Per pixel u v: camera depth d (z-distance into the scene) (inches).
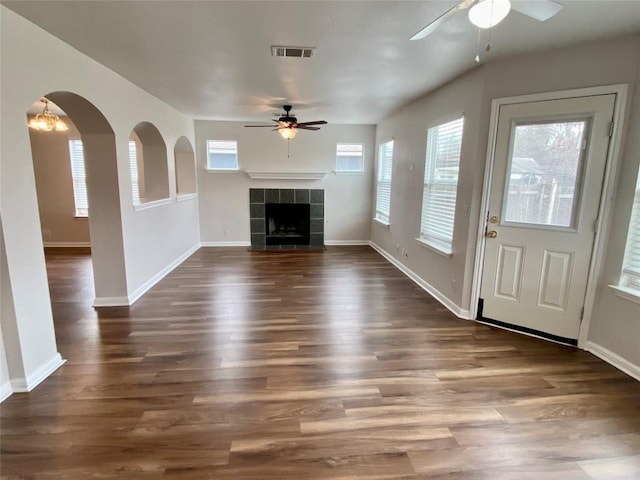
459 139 143.3
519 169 121.0
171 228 206.2
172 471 65.8
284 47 108.7
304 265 220.2
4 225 83.5
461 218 139.9
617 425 79.4
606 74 101.9
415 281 187.9
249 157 265.1
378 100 184.1
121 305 148.4
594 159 106.0
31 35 90.8
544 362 106.3
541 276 120.6
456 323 134.8
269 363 104.2
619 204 103.3
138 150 249.4
